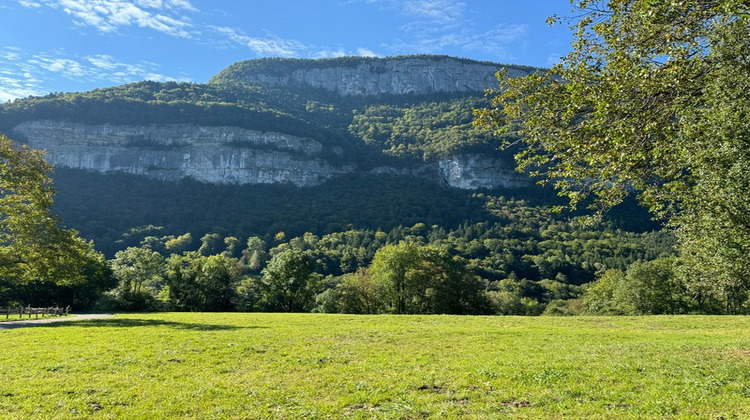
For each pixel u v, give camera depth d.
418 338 21.83
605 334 23.22
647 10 9.94
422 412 9.56
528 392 10.70
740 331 24.70
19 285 58.91
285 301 68.94
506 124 13.00
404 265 63.75
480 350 17.80
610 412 9.02
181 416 9.72
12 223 31.61
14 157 32.31
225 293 71.88
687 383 10.80
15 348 18.53
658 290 60.31
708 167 14.02
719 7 9.42
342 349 18.44
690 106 12.23
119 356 16.59
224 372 14.03
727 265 17.45
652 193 14.34
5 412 10.01
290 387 11.88
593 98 11.23
